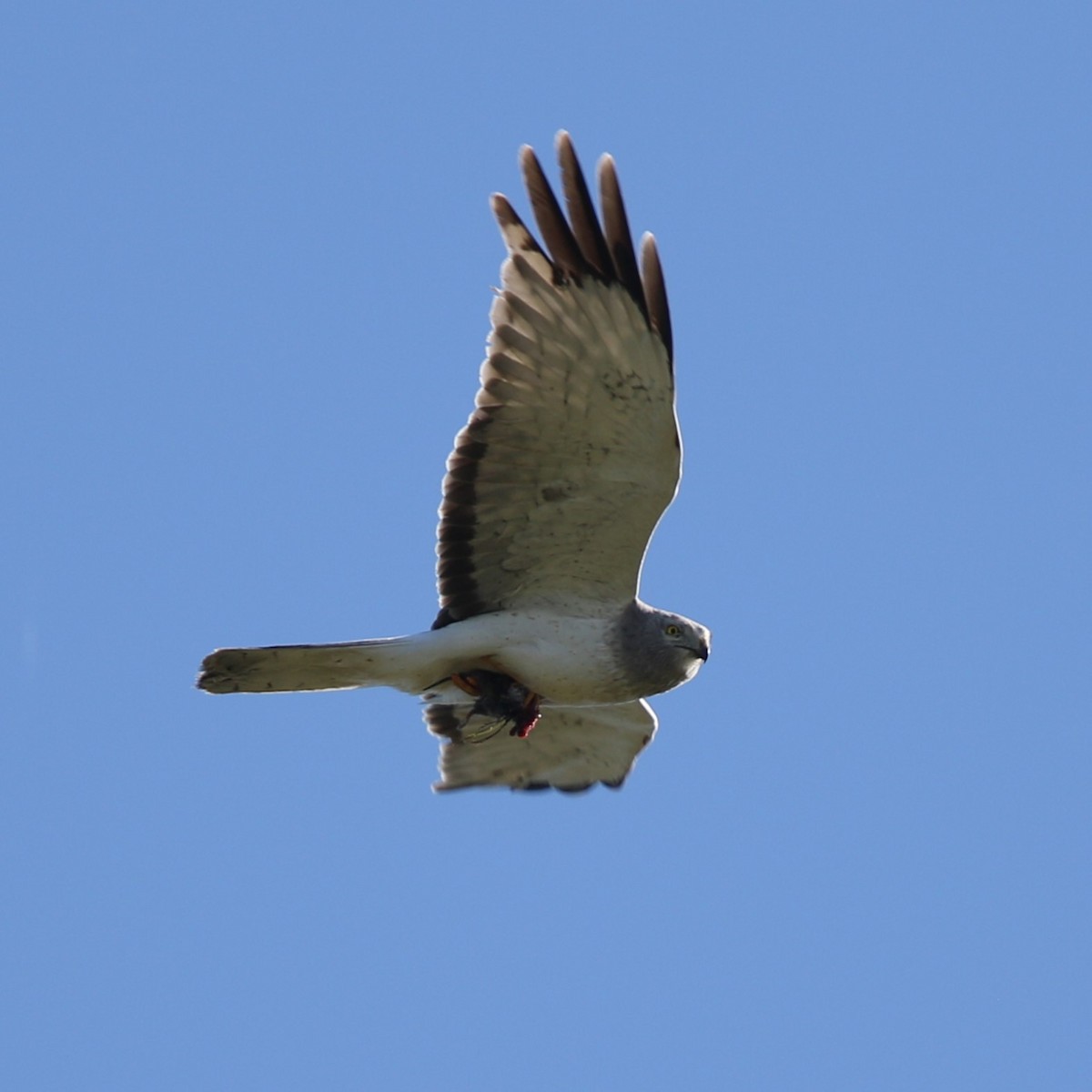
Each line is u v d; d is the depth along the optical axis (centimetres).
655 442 1280
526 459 1306
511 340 1270
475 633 1346
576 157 1244
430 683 1366
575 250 1239
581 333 1254
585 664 1355
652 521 1320
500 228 1255
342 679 1341
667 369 1241
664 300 1227
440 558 1345
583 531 1334
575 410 1282
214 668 1315
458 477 1313
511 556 1350
